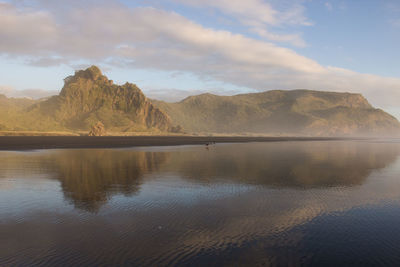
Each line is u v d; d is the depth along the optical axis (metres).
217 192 16.94
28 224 10.90
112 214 12.29
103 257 8.05
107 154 44.59
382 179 22.50
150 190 17.36
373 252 8.61
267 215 12.35
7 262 7.71
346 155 47.78
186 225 10.90
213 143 95.44
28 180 20.75
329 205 14.16
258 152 52.62
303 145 86.62
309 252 8.57
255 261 7.92
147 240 9.34
